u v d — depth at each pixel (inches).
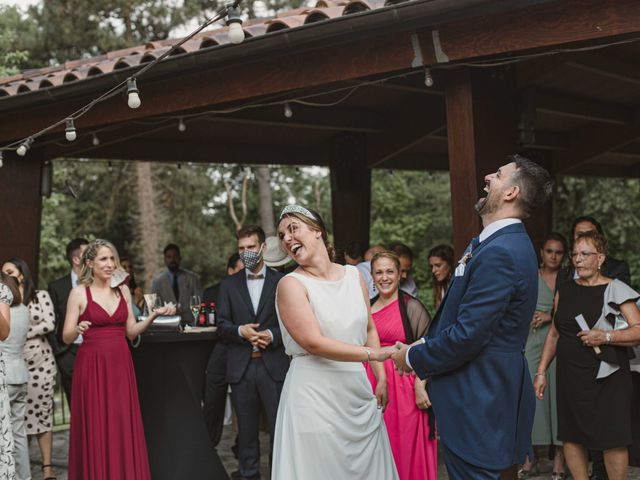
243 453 206.7
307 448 132.1
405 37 189.6
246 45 199.2
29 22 886.4
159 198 907.4
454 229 202.7
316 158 382.0
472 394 123.7
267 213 860.6
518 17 175.0
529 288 123.0
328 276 137.7
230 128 328.5
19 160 272.2
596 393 173.2
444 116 294.0
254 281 211.0
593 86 292.8
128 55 233.6
